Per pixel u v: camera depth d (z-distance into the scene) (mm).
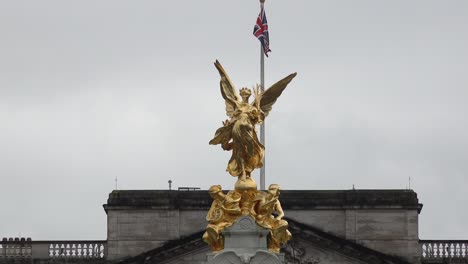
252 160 117000
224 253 114625
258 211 116000
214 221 115750
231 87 118000
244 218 115312
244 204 116000
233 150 117125
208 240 115812
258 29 174250
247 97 118000
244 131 116375
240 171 116875
